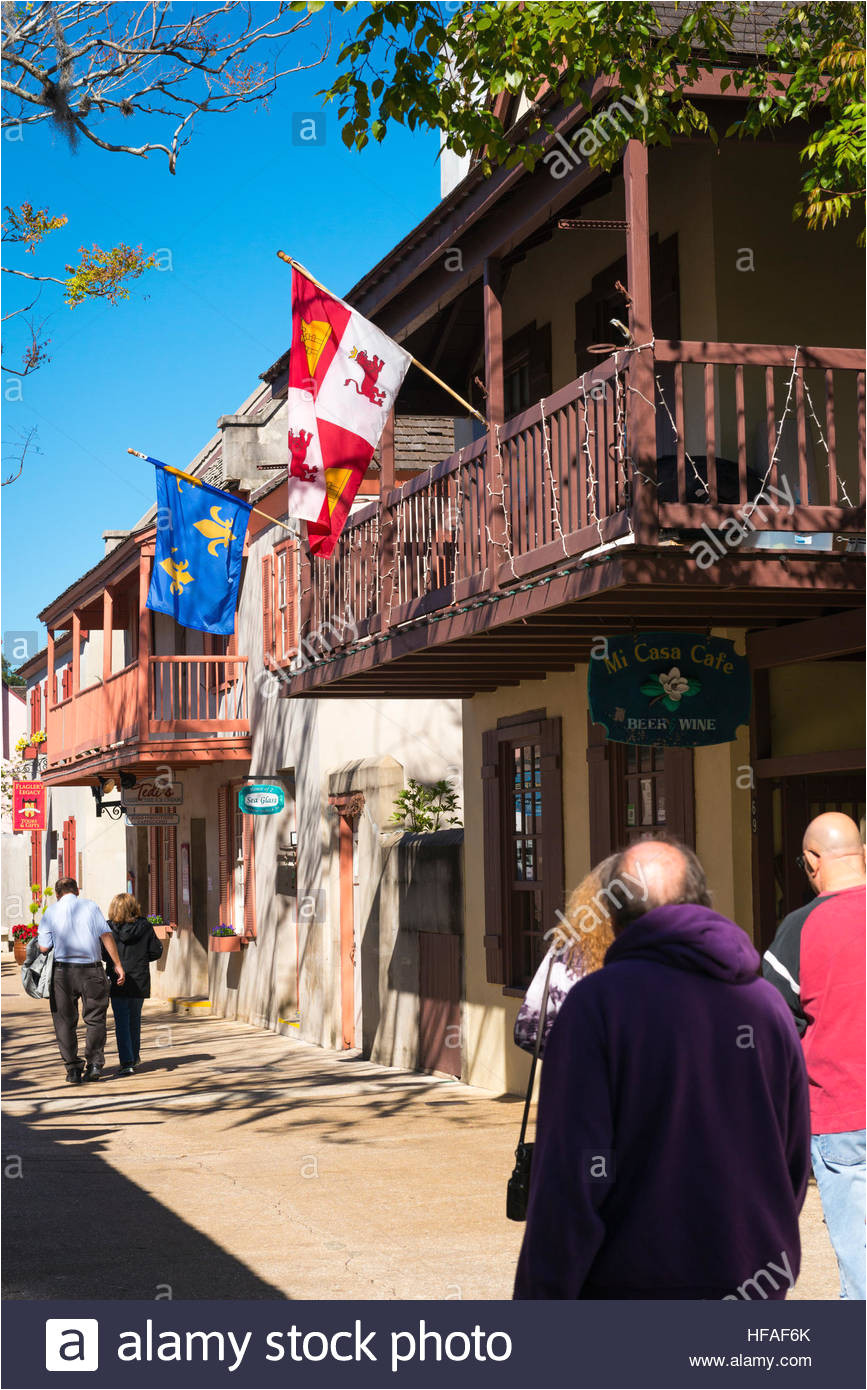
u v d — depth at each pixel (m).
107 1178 9.73
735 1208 2.99
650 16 8.28
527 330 13.69
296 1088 14.53
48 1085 15.17
